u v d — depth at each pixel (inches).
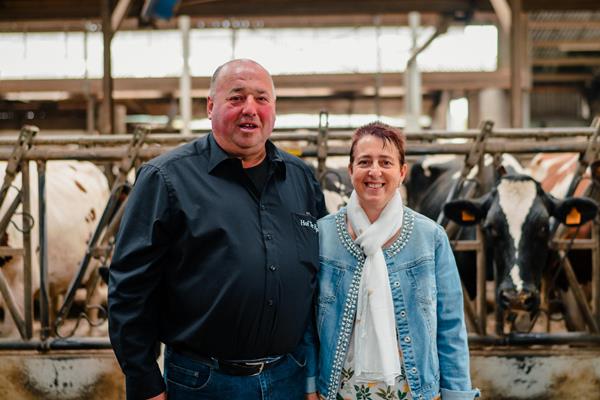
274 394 82.5
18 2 317.4
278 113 535.8
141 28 372.8
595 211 134.3
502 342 137.9
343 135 142.8
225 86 80.0
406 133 146.9
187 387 80.3
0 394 136.8
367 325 80.0
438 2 322.0
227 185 80.1
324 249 85.8
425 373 79.2
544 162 213.0
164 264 79.8
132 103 470.9
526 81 411.5
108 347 136.6
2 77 463.2
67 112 511.8
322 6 321.1
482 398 136.8
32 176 178.9
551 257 150.9
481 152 143.3
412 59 382.9
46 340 137.6
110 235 144.2
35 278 166.9
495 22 438.3
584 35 474.6
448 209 140.8
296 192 86.1
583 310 140.0
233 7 318.7
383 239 80.8
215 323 77.5
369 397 80.1
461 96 476.1
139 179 79.7
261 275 77.9
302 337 86.3
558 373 136.3
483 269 142.0
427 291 80.7
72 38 464.4
